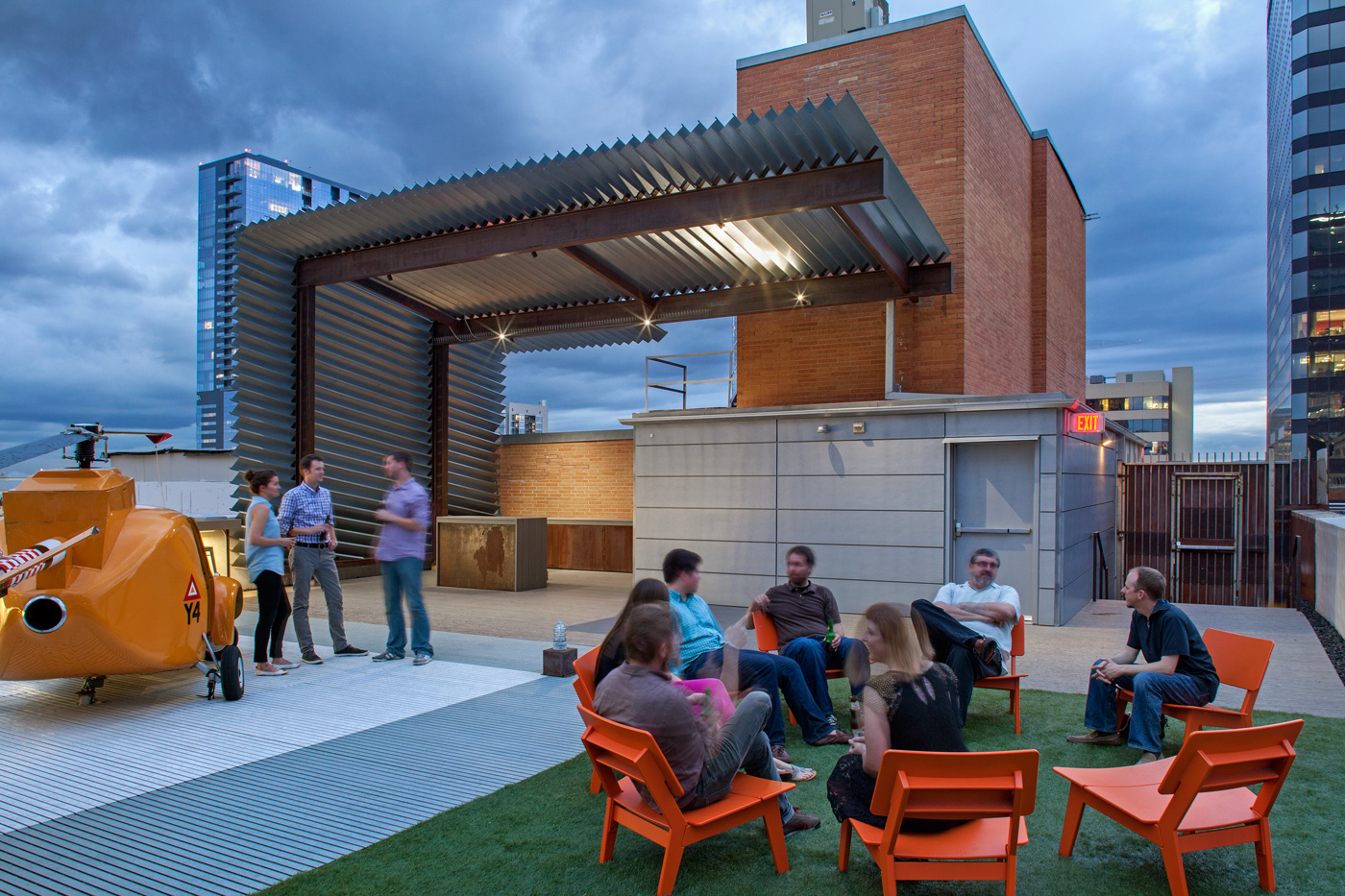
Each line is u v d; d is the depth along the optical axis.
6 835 3.75
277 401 13.10
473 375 17.41
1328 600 9.91
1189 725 4.56
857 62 13.40
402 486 7.48
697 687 4.06
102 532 5.30
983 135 13.58
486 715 5.71
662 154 8.98
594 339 16.45
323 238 12.20
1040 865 3.43
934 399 10.96
